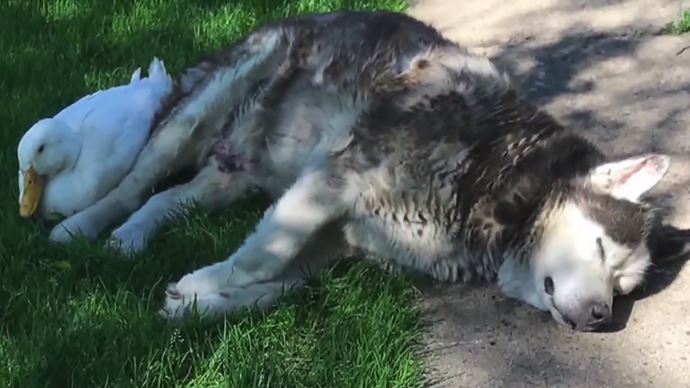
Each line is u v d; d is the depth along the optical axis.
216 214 2.47
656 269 2.23
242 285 2.15
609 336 2.09
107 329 2.00
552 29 3.41
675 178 2.54
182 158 2.51
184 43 3.14
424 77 2.28
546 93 2.98
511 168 2.19
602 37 3.33
